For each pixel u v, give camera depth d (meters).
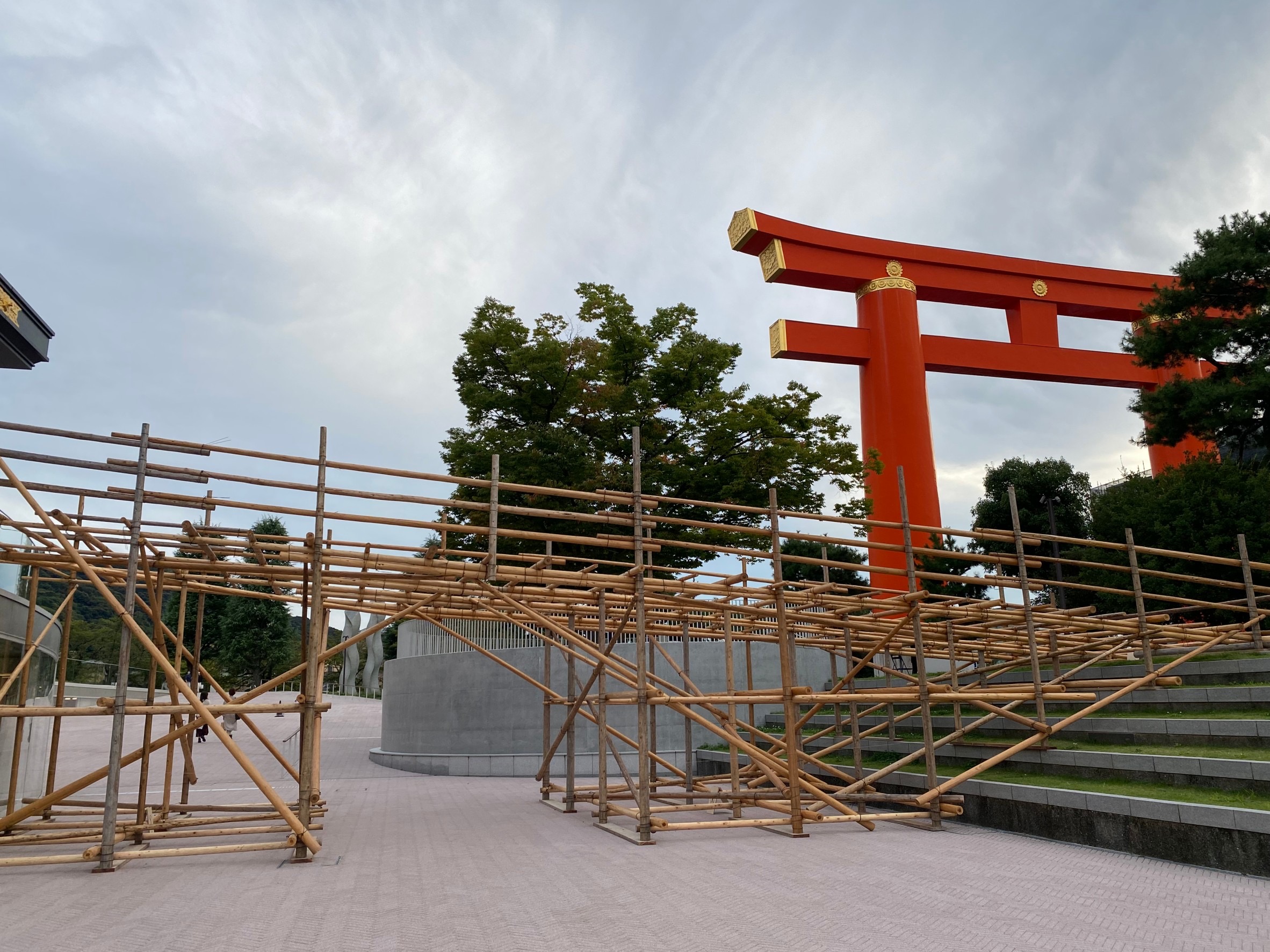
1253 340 25.78
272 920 5.97
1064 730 11.80
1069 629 14.26
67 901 6.57
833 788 10.73
